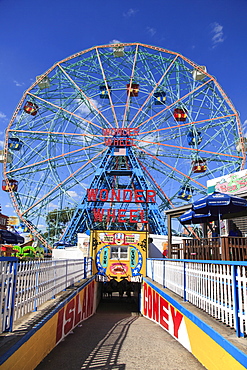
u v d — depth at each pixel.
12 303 5.38
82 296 12.95
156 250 28.42
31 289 6.97
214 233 16.47
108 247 22.08
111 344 8.28
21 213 50.06
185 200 52.31
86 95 53.78
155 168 52.88
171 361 6.67
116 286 27.08
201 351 6.35
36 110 52.81
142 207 41.97
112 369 6.11
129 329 11.15
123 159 50.78
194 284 8.10
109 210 30.52
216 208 13.41
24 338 4.95
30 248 36.78
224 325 5.82
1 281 4.91
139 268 21.67
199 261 7.25
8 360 4.17
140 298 19.88
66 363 6.32
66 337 9.09
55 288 9.50
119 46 52.28
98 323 12.98
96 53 53.38
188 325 7.49
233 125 50.69
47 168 51.91
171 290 11.01
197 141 51.75
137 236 22.28
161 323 11.64
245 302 4.82
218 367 5.21
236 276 5.19
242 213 15.84
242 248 10.39
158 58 53.47
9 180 50.91
